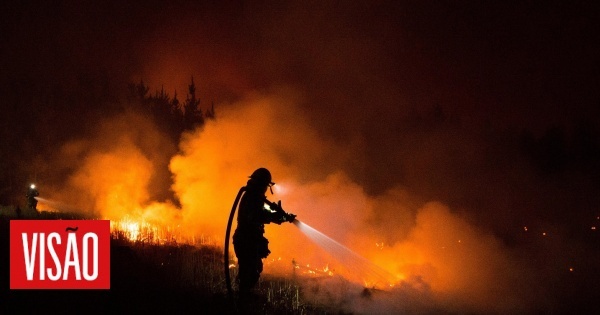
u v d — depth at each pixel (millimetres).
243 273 5793
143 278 6117
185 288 6000
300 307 6496
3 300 4945
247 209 5832
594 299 8125
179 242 9586
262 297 6457
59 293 5301
